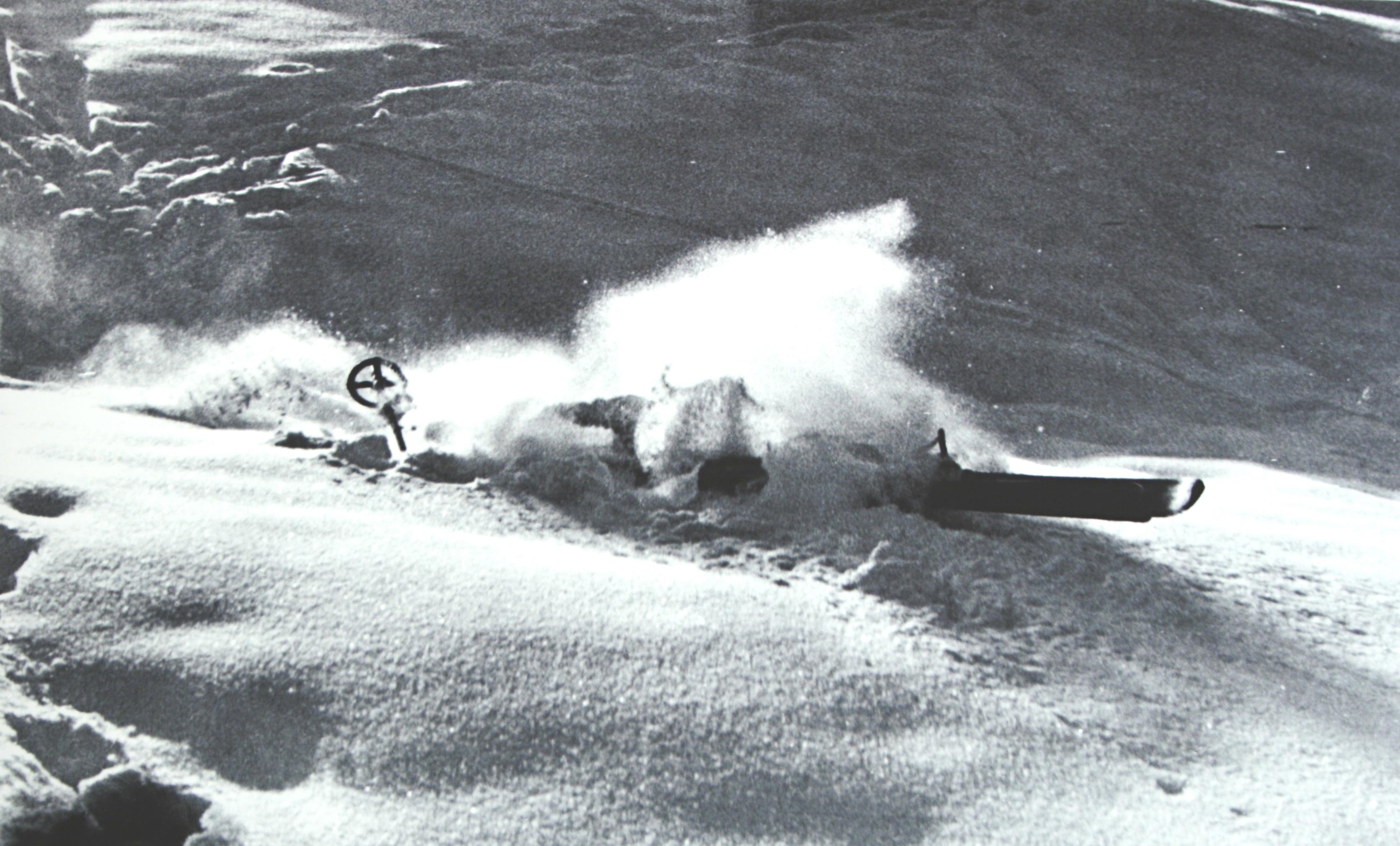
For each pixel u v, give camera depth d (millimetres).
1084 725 6172
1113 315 13719
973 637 6848
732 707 5809
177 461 7766
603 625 6203
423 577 6441
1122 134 18188
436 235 13406
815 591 7113
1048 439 10953
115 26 18000
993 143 17406
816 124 17297
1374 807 5777
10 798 5137
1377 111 20109
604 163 15570
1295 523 9500
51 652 5828
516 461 8156
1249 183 17266
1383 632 7539
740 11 21188
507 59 18328
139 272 12219
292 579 6316
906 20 21406
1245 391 12641
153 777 5328
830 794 5473
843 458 8375
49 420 8578
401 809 5188
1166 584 7781
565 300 12219
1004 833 5402
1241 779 5914
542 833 5129
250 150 14820
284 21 18828
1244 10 23797
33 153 14078
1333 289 14914
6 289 11609
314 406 9344
